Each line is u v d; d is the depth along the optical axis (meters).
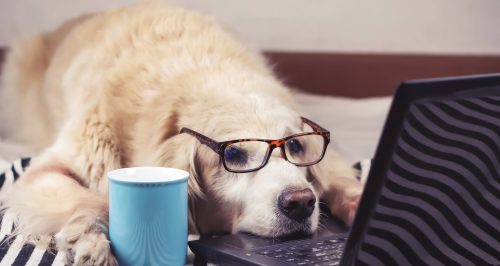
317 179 1.77
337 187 1.76
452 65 3.69
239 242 1.38
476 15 3.72
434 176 1.06
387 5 3.70
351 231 1.00
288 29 3.67
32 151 2.56
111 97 1.87
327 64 3.65
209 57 1.95
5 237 1.47
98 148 1.77
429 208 1.08
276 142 1.55
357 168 2.13
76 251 1.25
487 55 3.72
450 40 3.76
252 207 1.55
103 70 2.01
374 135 2.82
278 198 1.50
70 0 3.44
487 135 1.13
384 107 3.25
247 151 1.58
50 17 3.44
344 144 2.65
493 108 1.10
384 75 3.68
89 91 1.98
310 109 3.15
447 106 1.01
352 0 3.67
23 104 2.84
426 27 3.73
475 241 1.18
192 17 2.23
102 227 1.38
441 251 1.13
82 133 1.81
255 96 1.71
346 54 3.67
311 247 1.35
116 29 2.17
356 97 3.71
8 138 2.96
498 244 1.23
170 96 1.77
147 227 1.19
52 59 2.62
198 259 1.36
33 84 2.81
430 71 3.69
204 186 1.65
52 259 1.31
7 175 1.96
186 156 1.64
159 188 1.18
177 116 1.72
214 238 1.42
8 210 1.62
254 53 2.31
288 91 1.97
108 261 1.22
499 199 1.24
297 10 3.65
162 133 1.71
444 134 1.04
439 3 3.71
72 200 1.55
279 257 1.26
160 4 2.43
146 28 2.12
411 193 1.03
